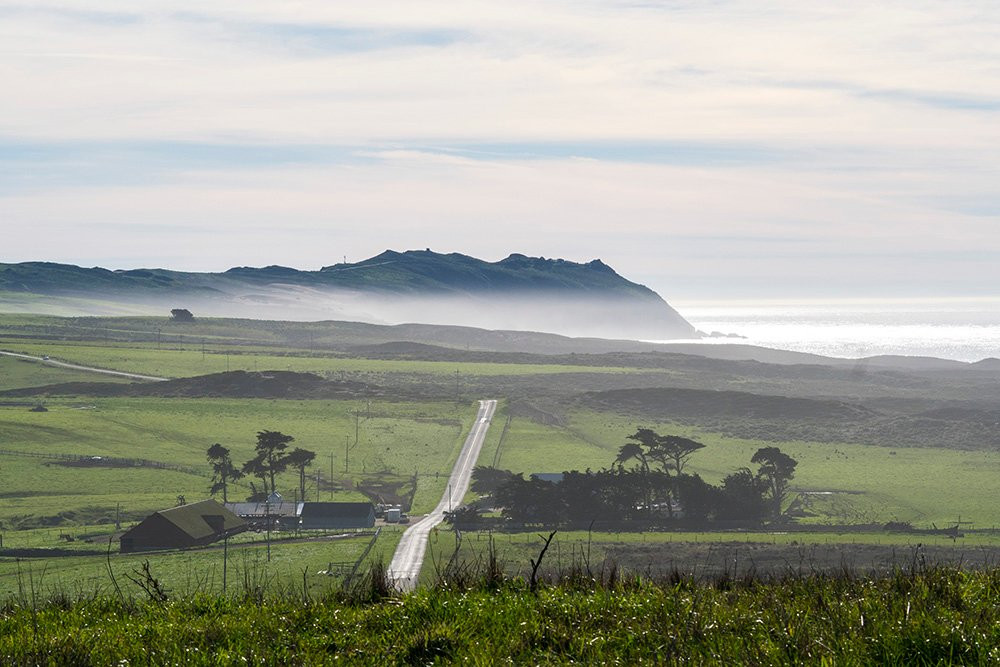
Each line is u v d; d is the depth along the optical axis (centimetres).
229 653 1658
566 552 12656
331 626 1847
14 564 11831
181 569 11275
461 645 1638
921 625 1530
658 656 1507
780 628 1596
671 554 12531
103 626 1891
